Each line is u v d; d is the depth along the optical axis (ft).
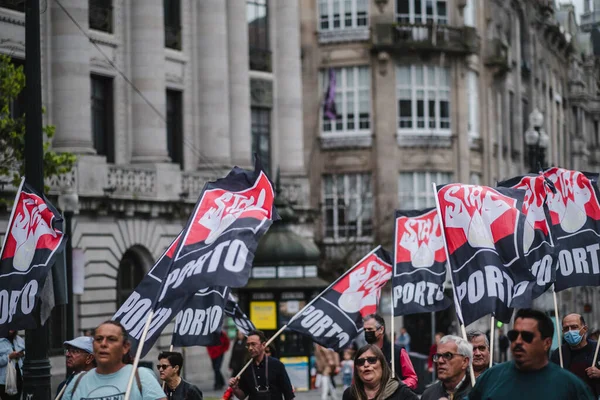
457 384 43.29
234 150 170.30
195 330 53.52
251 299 125.29
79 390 38.09
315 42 216.13
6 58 103.09
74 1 138.62
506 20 258.37
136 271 147.64
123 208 140.56
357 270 63.26
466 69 222.28
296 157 182.70
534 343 33.94
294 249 125.39
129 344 38.83
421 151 215.92
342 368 139.23
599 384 56.03
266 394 61.36
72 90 137.80
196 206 46.85
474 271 51.42
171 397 53.83
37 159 65.36
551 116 318.45
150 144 150.82
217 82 164.45
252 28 179.42
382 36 212.23
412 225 60.54
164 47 156.66
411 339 207.31
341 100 215.51
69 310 97.71
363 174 214.28
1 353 72.84
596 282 61.46
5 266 51.88
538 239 56.39
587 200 61.52
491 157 236.02
